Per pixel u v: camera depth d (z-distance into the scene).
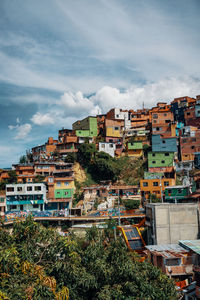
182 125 83.38
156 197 60.44
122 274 18.22
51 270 17.31
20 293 13.65
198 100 91.44
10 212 56.91
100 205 61.19
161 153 70.62
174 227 33.88
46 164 72.69
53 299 15.16
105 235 40.38
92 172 74.69
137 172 71.50
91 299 18.58
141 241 38.44
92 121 91.75
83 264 20.17
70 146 81.19
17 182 68.81
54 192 65.38
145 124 89.44
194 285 23.81
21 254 16.94
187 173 61.34
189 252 27.17
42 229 19.12
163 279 19.44
